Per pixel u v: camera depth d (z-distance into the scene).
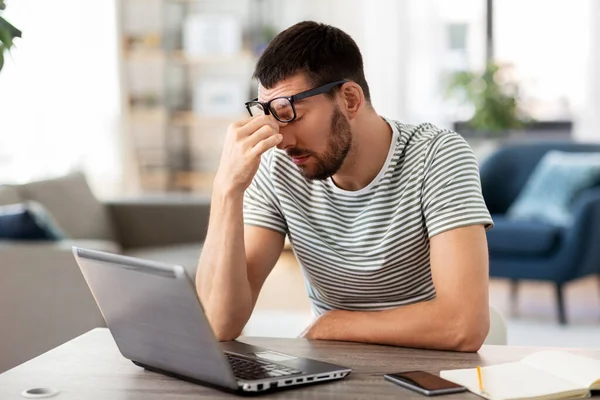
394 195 2.04
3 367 3.68
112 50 8.14
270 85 1.90
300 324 5.19
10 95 8.15
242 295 1.99
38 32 8.14
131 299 1.57
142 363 1.68
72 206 5.01
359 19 8.03
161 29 8.10
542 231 5.24
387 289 2.11
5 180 8.09
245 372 1.57
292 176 2.13
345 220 2.09
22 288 3.68
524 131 7.35
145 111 8.11
